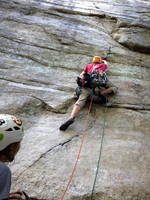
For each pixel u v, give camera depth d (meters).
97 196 4.07
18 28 7.41
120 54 7.11
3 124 2.06
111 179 4.29
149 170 4.50
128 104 5.80
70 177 4.28
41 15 7.98
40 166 4.46
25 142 4.87
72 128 5.20
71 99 5.79
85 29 7.77
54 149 4.75
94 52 7.04
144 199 4.09
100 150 4.76
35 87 5.99
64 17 8.05
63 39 7.26
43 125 5.25
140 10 8.93
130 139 5.05
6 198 1.84
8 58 6.57
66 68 6.54
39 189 4.14
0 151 2.06
